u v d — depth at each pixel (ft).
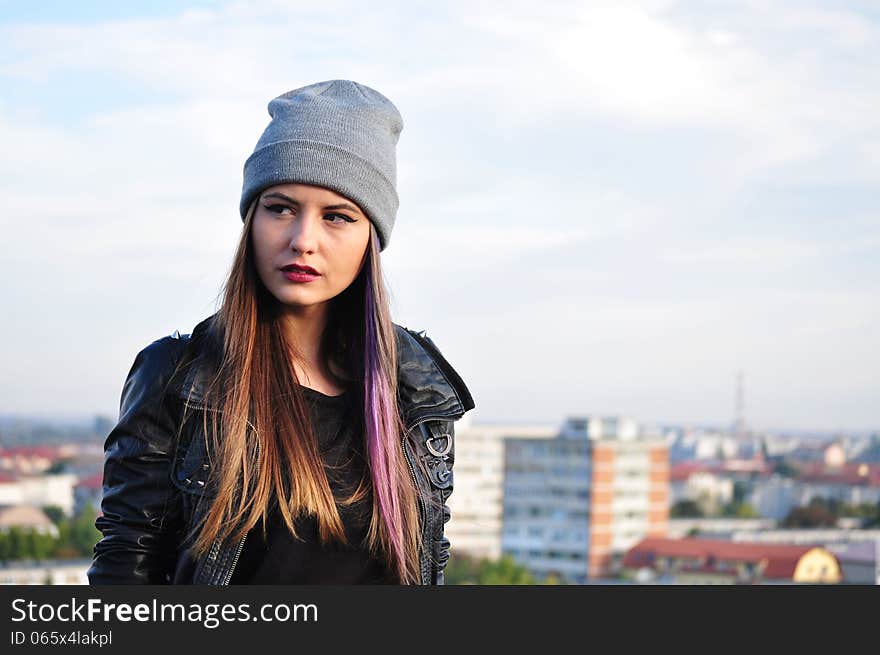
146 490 8.54
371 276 8.95
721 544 400.67
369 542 8.67
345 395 9.05
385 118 9.08
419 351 9.49
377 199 8.82
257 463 8.44
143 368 8.68
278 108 8.93
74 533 315.37
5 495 471.62
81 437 642.63
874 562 381.40
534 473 478.59
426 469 9.24
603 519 471.21
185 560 8.48
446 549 9.43
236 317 8.69
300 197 8.61
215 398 8.54
